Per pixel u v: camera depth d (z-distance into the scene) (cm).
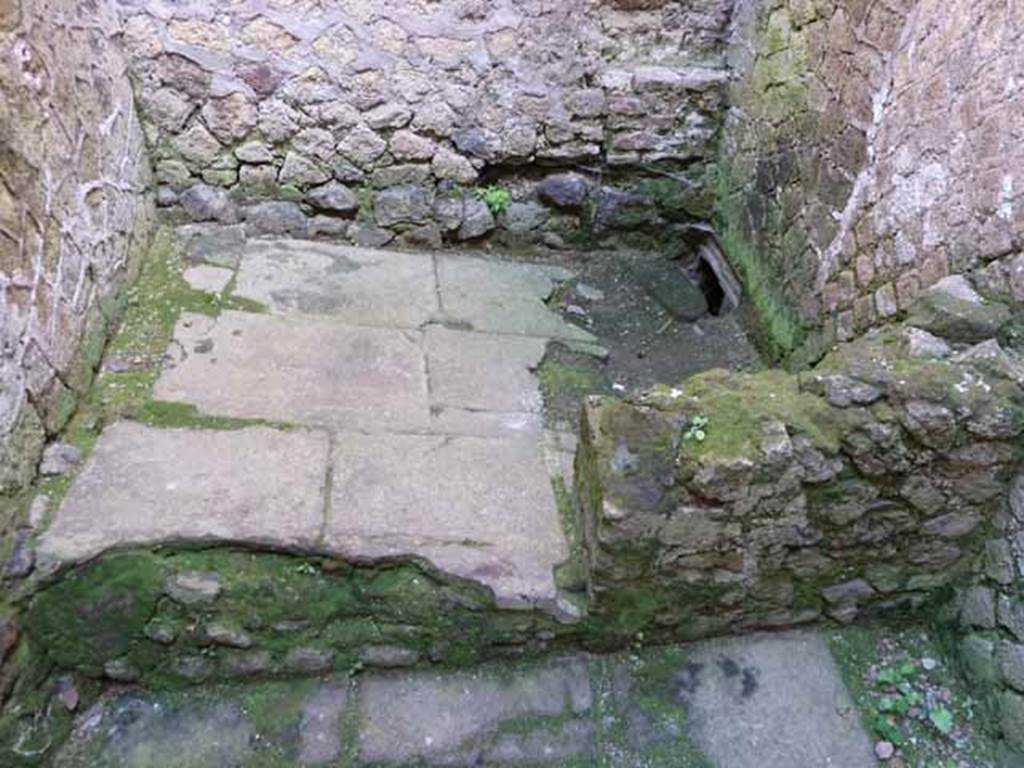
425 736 195
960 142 212
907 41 236
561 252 385
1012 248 195
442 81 339
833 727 205
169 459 225
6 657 176
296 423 248
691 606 208
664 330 340
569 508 231
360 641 203
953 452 191
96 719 192
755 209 333
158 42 313
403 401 267
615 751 198
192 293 303
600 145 365
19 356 203
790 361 300
